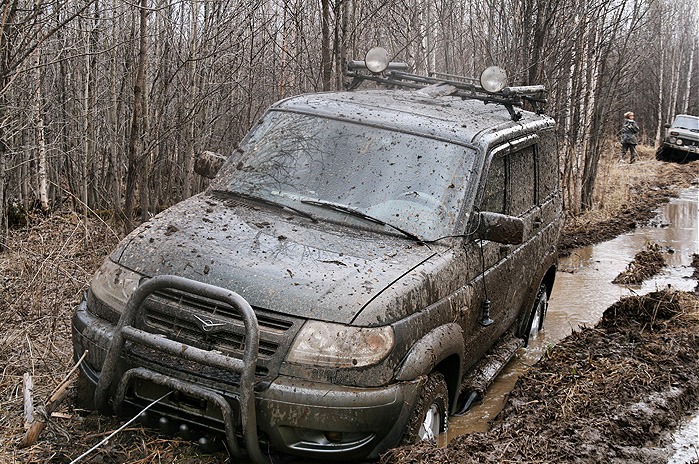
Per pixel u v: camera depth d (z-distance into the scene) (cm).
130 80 1128
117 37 1095
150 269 427
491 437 475
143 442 406
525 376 628
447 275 468
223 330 395
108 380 405
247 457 399
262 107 1295
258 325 386
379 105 579
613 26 1634
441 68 1784
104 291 435
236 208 495
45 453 399
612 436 517
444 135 534
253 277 409
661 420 562
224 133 1134
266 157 536
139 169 876
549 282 787
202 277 412
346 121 546
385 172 511
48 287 636
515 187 610
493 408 597
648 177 2512
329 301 400
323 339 391
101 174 1195
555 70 1312
